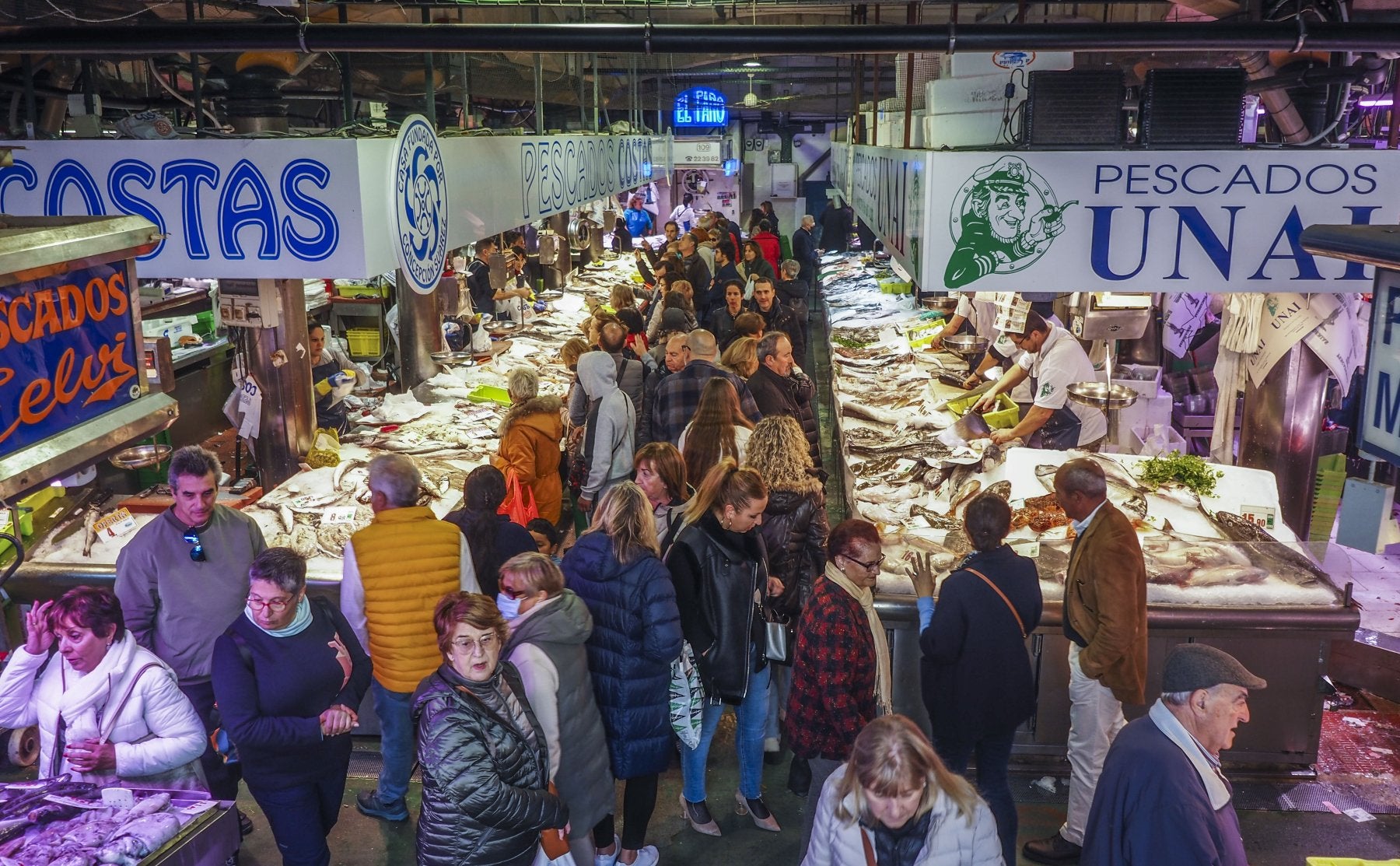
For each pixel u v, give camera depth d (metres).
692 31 4.23
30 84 4.71
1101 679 3.73
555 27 4.29
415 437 6.64
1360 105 6.64
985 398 6.61
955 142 4.51
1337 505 5.63
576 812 3.48
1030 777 4.60
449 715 2.87
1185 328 6.89
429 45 4.33
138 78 7.27
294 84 7.69
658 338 8.88
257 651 3.20
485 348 8.88
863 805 2.46
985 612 3.56
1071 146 4.17
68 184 4.40
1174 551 4.70
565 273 12.36
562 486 6.75
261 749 3.21
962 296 8.70
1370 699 5.24
